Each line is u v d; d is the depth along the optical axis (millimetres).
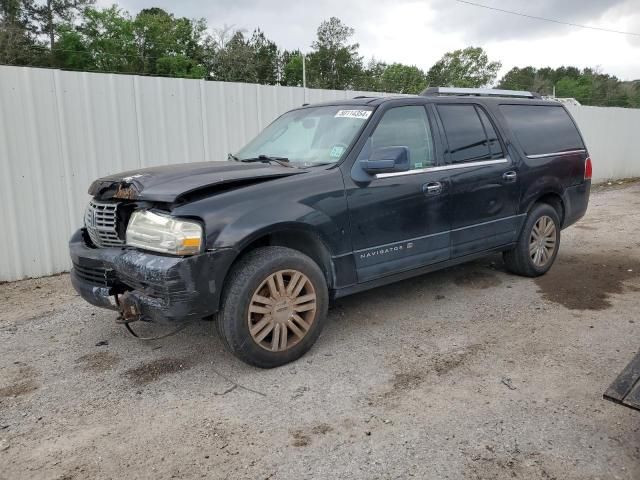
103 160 6742
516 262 5789
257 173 3828
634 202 11773
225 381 3703
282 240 3957
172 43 46719
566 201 6051
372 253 4234
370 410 3285
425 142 4684
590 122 14672
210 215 3434
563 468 2705
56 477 2736
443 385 3576
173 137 7328
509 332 4465
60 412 3359
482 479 2633
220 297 3537
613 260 6746
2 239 6113
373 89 57188
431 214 4602
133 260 3479
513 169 5348
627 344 4191
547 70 84938
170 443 2998
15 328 4777
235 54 44438
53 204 6426
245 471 2740
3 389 3672
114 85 6719
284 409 3320
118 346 4344
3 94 5922
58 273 6574
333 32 58031
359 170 4145
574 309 4996
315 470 2734
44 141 6262
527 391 3475
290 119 5105
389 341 4312
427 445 2916
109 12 45094
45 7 48375
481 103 5332
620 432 3008
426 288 5668
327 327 4621
